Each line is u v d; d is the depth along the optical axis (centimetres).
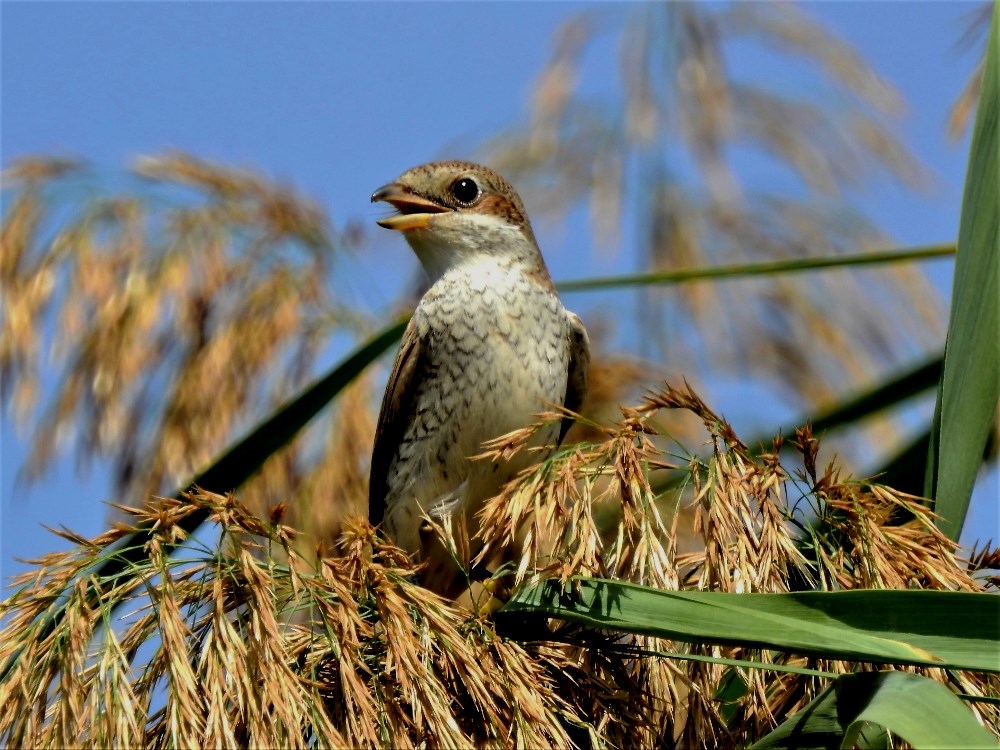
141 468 1055
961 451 679
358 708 622
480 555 688
